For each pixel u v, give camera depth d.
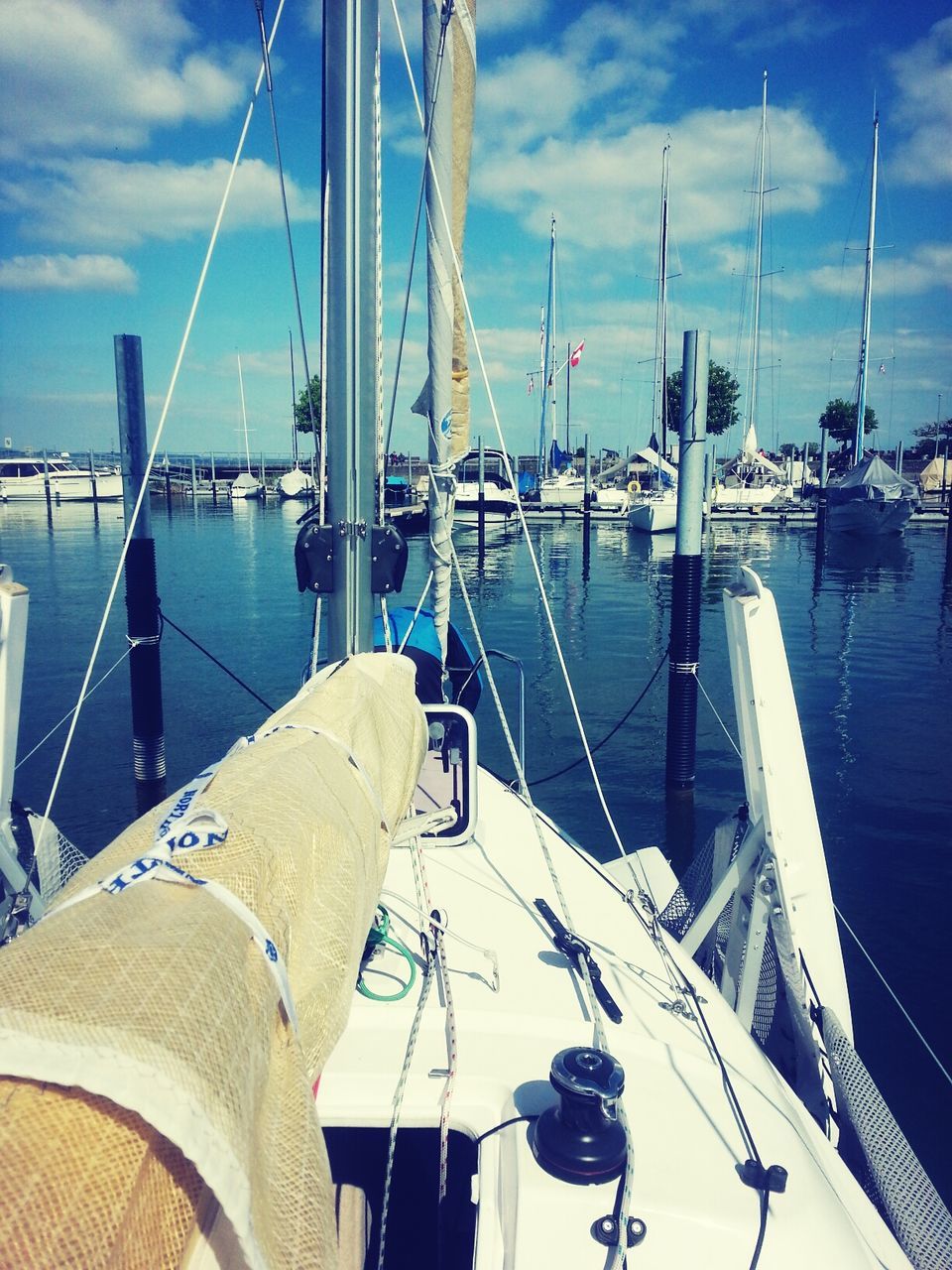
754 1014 2.65
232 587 19.42
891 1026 4.77
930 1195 1.91
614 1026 2.06
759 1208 1.57
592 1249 1.47
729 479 45.03
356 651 2.64
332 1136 1.92
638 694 11.20
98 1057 0.63
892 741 9.44
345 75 2.36
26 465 50.12
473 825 2.99
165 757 8.43
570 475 44.09
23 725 9.50
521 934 2.47
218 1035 0.72
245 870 1.00
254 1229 0.68
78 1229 0.58
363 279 2.48
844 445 56.91
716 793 8.16
